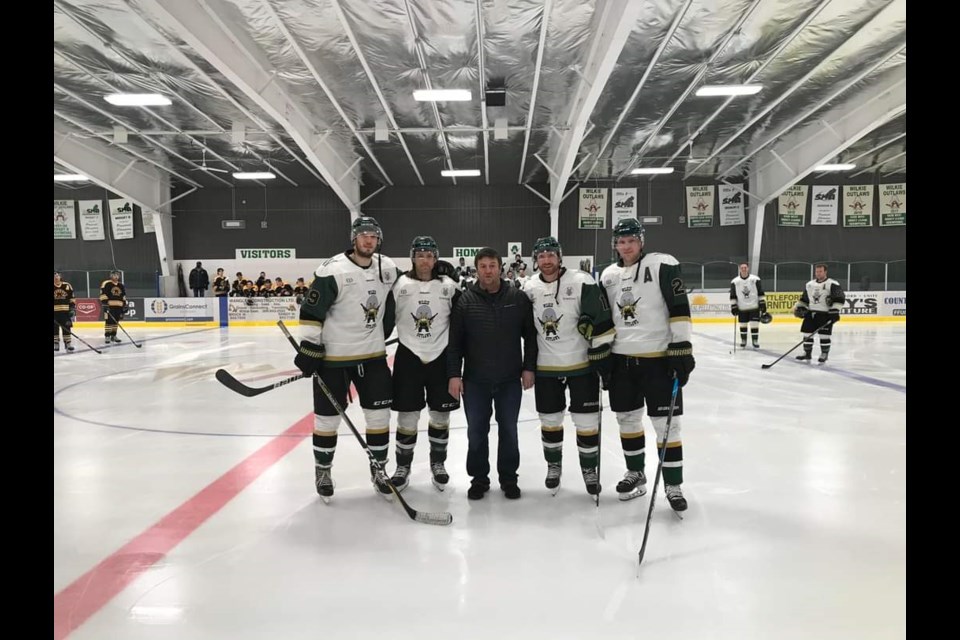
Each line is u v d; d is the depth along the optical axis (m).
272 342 11.93
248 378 7.24
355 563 2.26
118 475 3.38
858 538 2.45
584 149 15.19
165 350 10.45
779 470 3.39
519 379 2.99
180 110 12.15
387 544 2.43
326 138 13.95
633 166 16.89
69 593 2.04
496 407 2.99
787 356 8.82
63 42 9.19
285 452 3.88
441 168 17.39
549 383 2.96
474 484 2.98
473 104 11.73
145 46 9.30
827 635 1.78
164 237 18.97
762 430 4.35
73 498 3.00
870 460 3.57
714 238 19.08
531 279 3.03
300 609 1.95
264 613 1.92
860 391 5.93
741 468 3.44
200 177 18.30
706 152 15.89
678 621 1.86
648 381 2.84
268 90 10.39
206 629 1.83
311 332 2.83
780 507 2.81
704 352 9.50
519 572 2.18
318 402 2.93
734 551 2.34
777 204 18.98
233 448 3.99
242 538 2.50
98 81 10.62
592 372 2.93
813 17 8.50
